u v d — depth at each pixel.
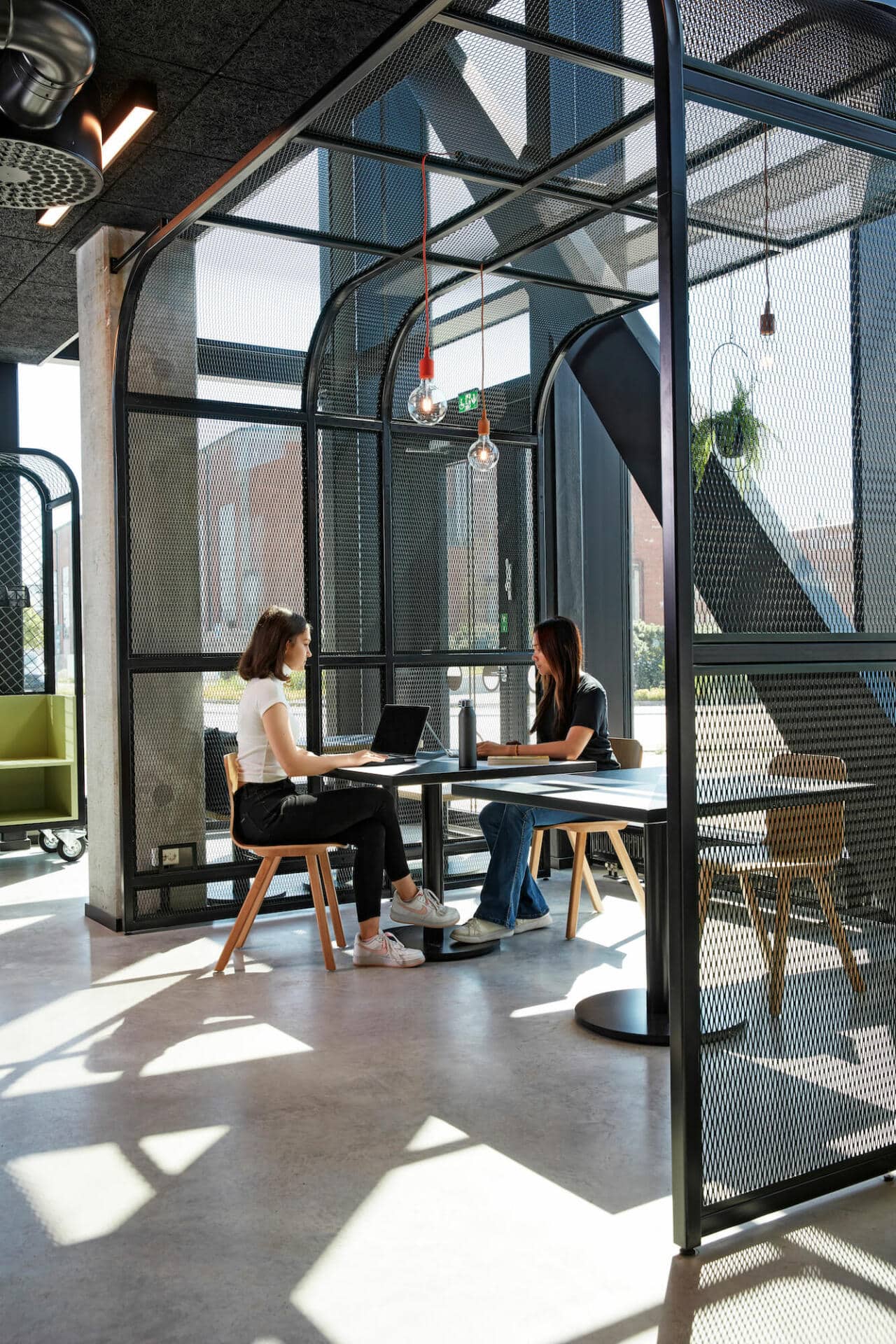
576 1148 2.79
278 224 4.71
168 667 5.31
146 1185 2.62
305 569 5.74
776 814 2.48
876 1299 2.11
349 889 5.84
